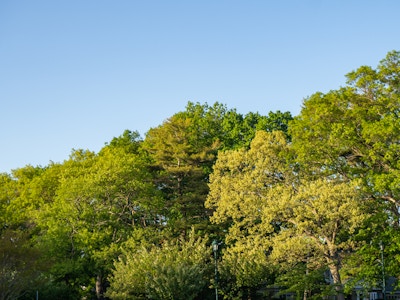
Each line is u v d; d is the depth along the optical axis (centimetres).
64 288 5344
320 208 4331
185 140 6831
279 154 4903
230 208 5109
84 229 5531
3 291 3866
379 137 4028
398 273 4103
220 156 5591
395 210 4278
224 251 5241
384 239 4081
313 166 4688
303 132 4584
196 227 6081
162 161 6769
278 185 4866
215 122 7831
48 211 5706
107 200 6047
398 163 3909
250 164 5250
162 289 4459
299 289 4275
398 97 4125
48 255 5306
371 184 4216
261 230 4888
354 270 4400
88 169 6431
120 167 6116
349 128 4244
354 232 4750
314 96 4638
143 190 6112
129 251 5081
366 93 4378
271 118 7012
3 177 7081
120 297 4700
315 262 4584
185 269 4534
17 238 4209
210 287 4688
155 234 5859
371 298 5847
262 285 4684
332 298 5334
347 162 4609
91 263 5550
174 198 6762
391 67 4297
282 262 4706
